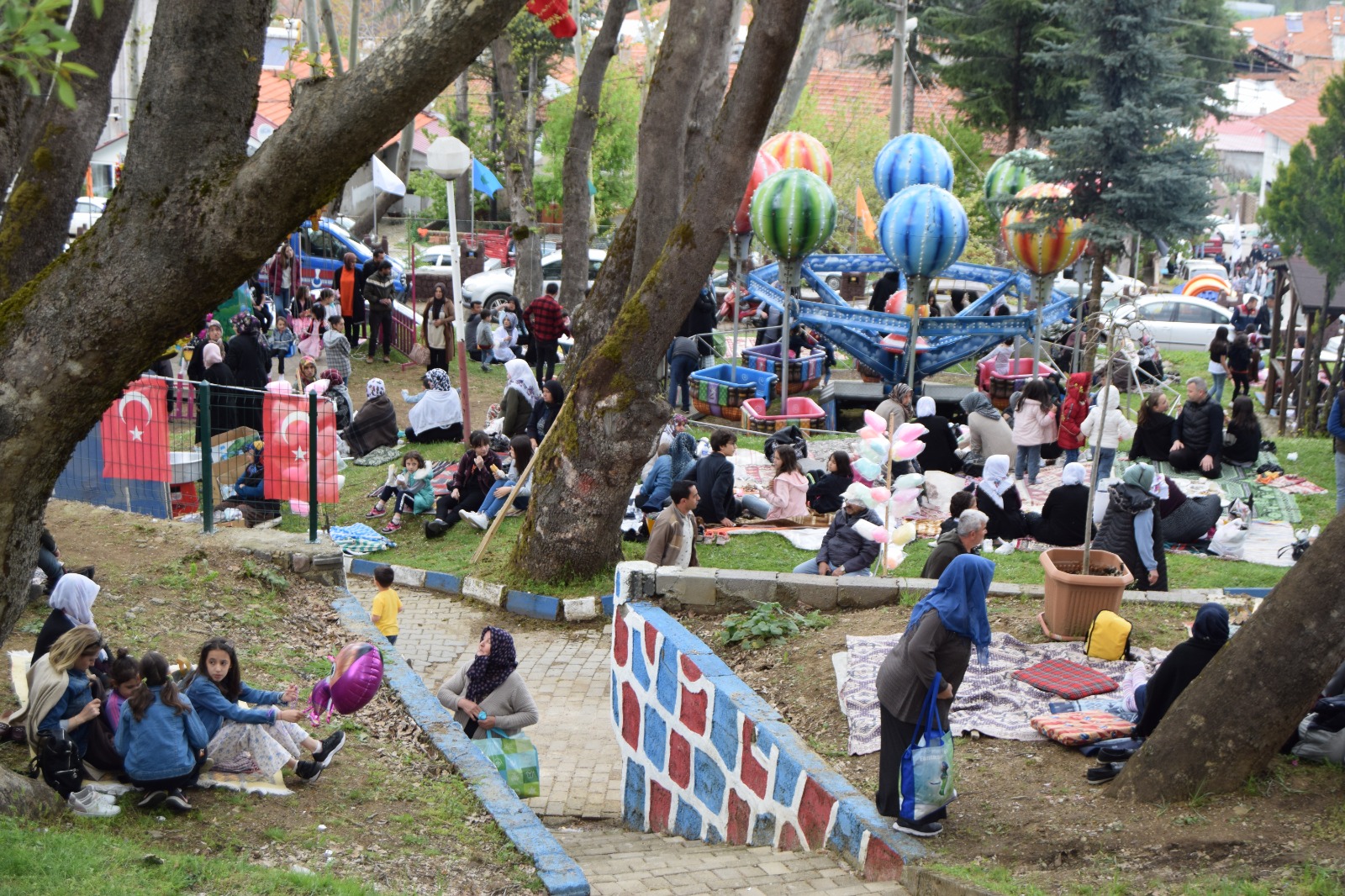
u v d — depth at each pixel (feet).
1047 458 60.03
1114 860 20.49
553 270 110.22
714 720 27.99
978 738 26.45
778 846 25.76
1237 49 171.01
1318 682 21.56
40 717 21.85
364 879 20.71
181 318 19.94
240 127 20.02
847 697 28.32
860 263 90.84
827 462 52.70
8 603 20.52
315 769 24.64
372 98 18.62
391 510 51.75
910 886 20.85
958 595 21.81
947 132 133.18
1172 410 71.61
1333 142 72.23
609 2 72.59
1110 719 26.17
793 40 36.55
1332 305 70.54
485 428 62.95
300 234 91.71
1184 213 76.64
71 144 25.82
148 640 30.60
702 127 54.34
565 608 40.96
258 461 44.16
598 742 33.83
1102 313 33.86
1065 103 142.61
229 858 20.79
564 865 22.02
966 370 92.22
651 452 41.86
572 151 75.82
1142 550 34.86
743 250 70.44
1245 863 19.57
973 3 149.69
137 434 42.22
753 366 73.05
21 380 19.35
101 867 18.74
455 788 25.43
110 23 26.50
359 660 24.73
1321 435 70.23
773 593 34.17
